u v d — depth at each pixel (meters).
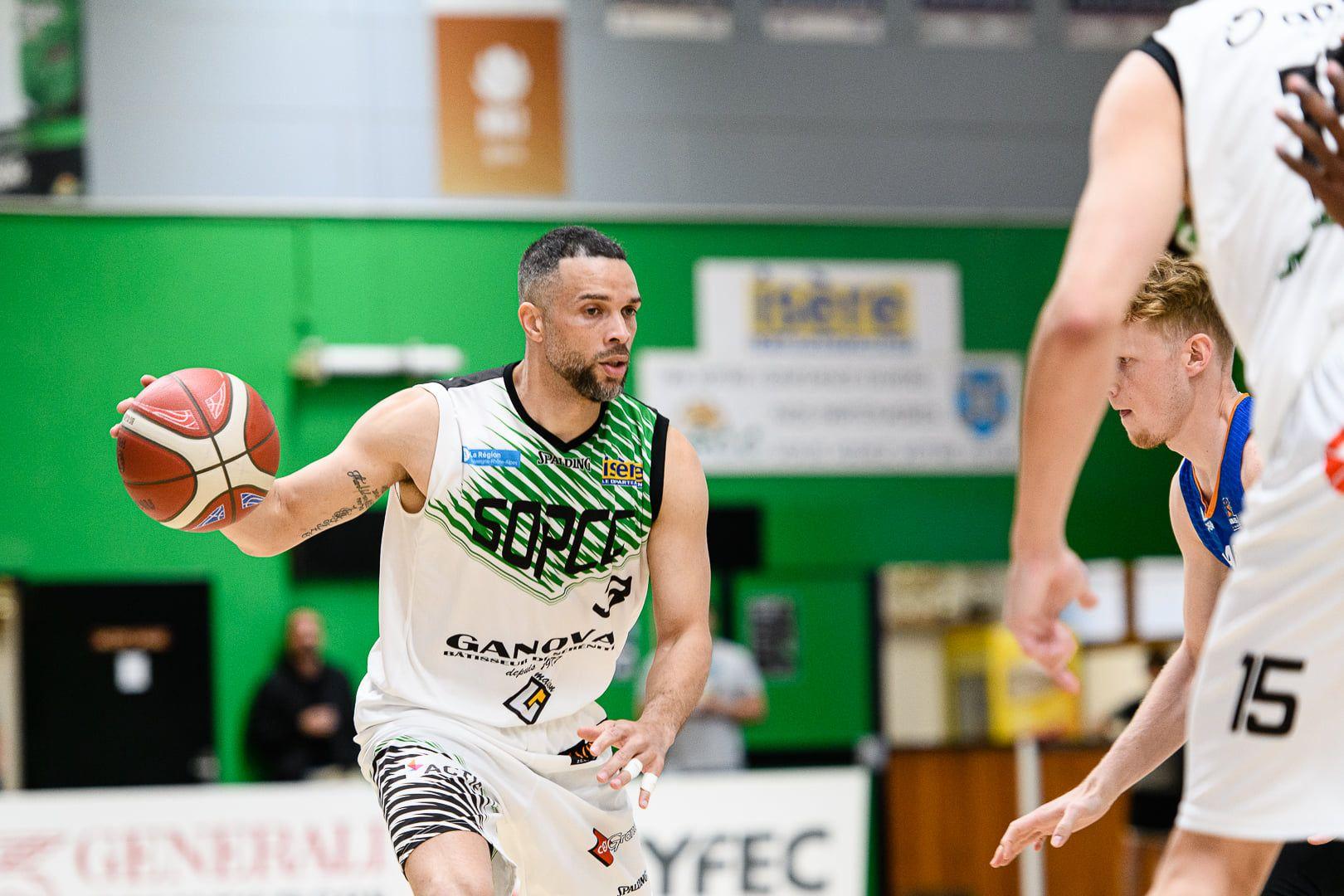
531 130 18.39
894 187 19.27
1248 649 3.34
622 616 5.63
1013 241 19.47
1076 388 3.18
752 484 18.62
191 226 17.52
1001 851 5.18
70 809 11.27
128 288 17.30
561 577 5.43
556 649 5.54
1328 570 3.22
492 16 18.36
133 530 17.08
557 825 5.57
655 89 18.77
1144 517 19.28
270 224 17.69
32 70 17.25
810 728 18.42
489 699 5.50
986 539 19.03
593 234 5.38
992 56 19.61
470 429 5.39
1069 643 3.32
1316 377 3.29
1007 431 19.27
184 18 17.67
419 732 5.37
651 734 5.05
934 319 19.19
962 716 20.27
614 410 5.59
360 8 18.11
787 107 19.11
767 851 12.22
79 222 17.25
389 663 5.51
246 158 17.69
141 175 17.42
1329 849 5.29
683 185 18.75
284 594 17.34
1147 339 4.89
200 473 5.16
